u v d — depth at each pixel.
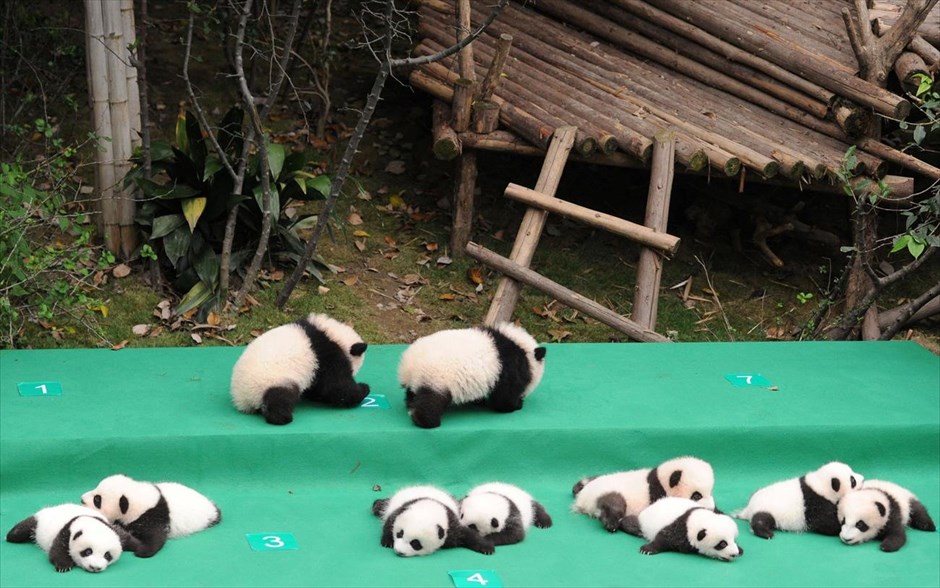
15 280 7.30
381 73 7.02
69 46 9.05
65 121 9.12
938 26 8.41
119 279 7.71
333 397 5.87
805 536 5.27
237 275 7.93
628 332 7.47
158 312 7.51
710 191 9.09
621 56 9.05
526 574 4.73
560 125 8.12
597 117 8.17
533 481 5.75
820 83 8.12
